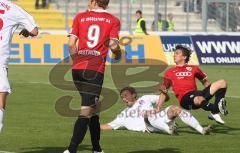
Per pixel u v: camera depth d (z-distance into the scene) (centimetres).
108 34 2286
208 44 7200
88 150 2520
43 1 8619
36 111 3591
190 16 8738
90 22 2288
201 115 3531
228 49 7238
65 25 8312
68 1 8525
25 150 2514
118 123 3009
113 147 2591
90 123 2334
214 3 8312
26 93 4400
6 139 2745
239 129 3092
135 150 2538
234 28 8256
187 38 7169
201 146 2631
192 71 2959
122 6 8875
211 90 2914
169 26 7988
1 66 2184
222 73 6128
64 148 2564
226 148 2594
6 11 2202
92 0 2319
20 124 3148
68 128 3047
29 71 6016
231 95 4497
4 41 2191
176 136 2864
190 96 2933
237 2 8262
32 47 6756
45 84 4950
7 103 3900
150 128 2953
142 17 8106
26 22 2216
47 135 2855
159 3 8675
